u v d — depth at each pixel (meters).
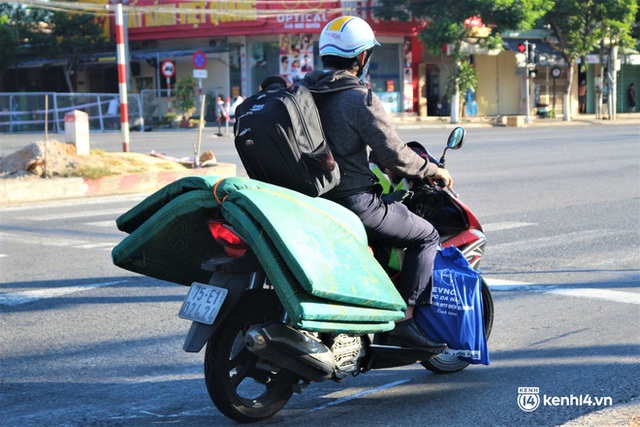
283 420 6.95
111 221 18.48
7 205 21.58
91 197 23.22
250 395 7.54
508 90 75.75
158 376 8.25
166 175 25.12
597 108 74.75
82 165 24.19
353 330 6.50
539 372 8.07
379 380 8.01
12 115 54.97
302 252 6.11
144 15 71.00
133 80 74.25
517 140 43.41
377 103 6.70
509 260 13.50
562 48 70.00
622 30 69.00
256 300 6.52
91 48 70.56
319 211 6.46
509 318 10.11
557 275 12.38
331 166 6.50
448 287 7.34
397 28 67.50
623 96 84.38
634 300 10.82
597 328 9.55
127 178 24.33
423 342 7.24
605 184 23.47
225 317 6.39
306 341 6.53
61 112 56.53
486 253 14.09
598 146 38.09
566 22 68.50
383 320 6.69
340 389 7.74
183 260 7.08
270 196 6.28
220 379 6.50
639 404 7.09
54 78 76.19
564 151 35.44
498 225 16.91
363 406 7.28
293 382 6.93
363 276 6.48
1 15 70.19
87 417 7.11
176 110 63.84
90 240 16.08
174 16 69.31
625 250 14.19
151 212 6.88
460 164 29.91
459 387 7.73
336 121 6.69
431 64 71.75
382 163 6.88
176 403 7.45
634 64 82.00
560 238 15.41
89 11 70.19
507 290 11.52
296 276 6.05
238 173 27.67
